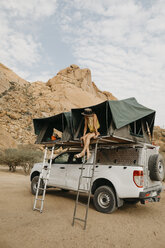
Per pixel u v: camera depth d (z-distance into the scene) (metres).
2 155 18.86
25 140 38.97
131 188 5.47
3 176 14.08
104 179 6.16
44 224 4.59
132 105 6.25
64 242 3.72
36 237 3.85
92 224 4.81
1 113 42.31
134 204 7.55
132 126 7.00
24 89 71.75
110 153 6.68
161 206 7.50
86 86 113.31
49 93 88.25
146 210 6.73
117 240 3.99
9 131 38.06
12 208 5.74
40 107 64.75
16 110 47.25
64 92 91.62
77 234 4.13
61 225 4.59
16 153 18.45
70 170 7.02
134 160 5.97
